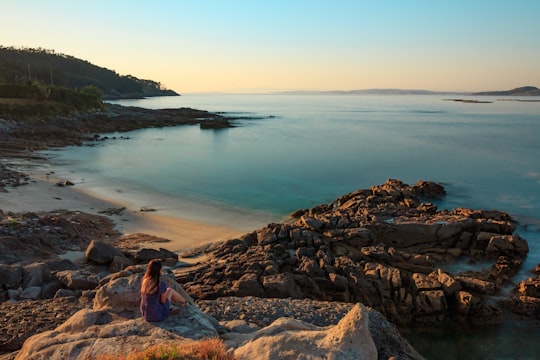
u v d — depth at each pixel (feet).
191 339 29.19
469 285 73.56
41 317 42.96
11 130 267.39
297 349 27.35
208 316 36.47
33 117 313.53
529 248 95.96
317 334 28.63
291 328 31.81
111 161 206.80
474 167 207.62
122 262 71.51
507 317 69.15
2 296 54.03
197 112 516.32
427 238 94.79
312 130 394.32
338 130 395.34
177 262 81.05
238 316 45.14
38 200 118.42
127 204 127.75
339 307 49.75
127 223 107.14
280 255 83.25
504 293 75.25
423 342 63.41
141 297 31.96
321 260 80.02
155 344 28.12
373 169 202.90
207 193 149.38
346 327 28.22
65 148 240.73
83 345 28.73
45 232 82.33
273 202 140.15
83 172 174.09
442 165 213.46
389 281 73.72
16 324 41.29
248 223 115.14
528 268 85.25
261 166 207.10
